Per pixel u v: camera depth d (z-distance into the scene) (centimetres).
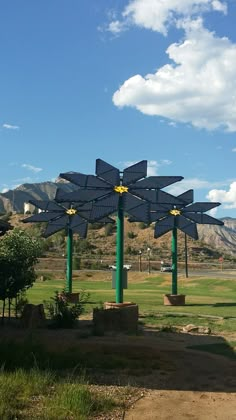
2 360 1028
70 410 750
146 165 2583
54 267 8644
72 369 1058
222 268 10556
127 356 1230
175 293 3072
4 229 1714
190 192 3469
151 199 2589
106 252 11912
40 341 1386
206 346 1497
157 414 779
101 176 2491
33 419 700
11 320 2012
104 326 1814
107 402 814
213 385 982
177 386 969
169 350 1366
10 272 1872
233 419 762
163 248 13225
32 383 880
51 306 2002
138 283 6184
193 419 759
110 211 2362
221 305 2939
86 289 4366
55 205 3562
